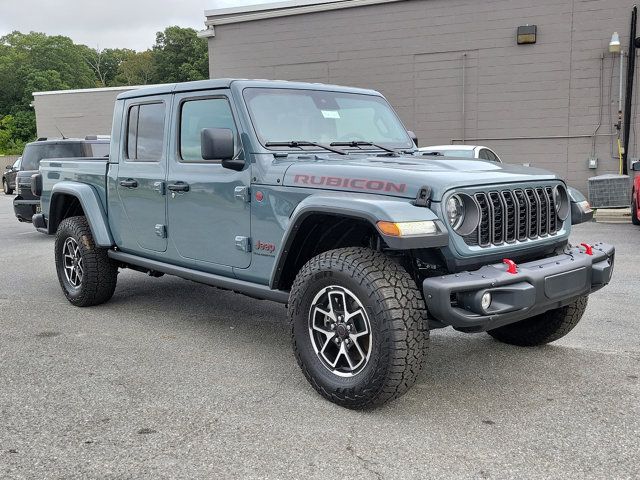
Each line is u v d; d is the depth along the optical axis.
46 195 6.27
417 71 14.72
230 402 3.54
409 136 4.97
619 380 3.85
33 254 9.12
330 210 3.36
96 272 5.55
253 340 4.75
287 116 4.27
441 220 3.24
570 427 3.20
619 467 2.79
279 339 4.78
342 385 3.39
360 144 4.47
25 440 3.08
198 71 70.56
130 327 5.11
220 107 4.27
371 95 4.98
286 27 15.94
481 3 13.80
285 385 3.80
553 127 13.65
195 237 4.50
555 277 3.41
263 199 3.93
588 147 13.42
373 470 2.77
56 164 6.12
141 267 5.42
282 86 4.39
